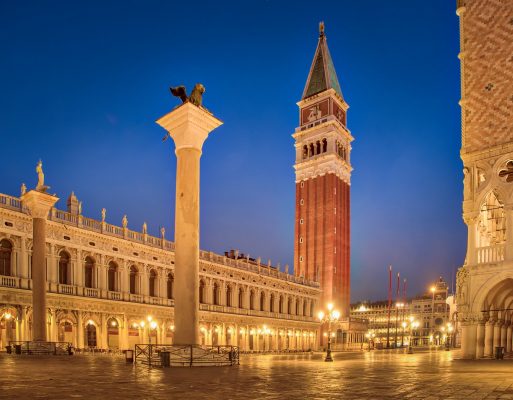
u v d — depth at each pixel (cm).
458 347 10288
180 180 2856
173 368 2469
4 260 5444
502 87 3778
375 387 1552
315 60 15100
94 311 6256
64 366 2614
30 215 5659
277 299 10119
